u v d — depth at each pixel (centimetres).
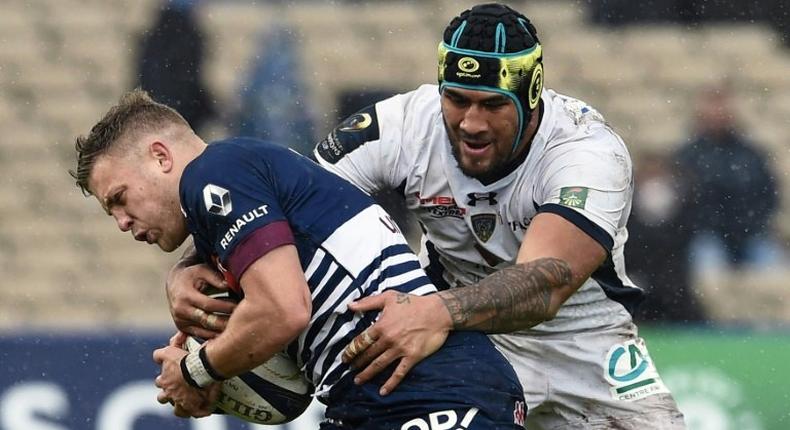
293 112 4294
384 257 1438
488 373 1440
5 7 5006
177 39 3991
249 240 1368
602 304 1855
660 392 1869
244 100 4256
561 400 1888
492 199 1688
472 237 1739
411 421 1406
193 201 1395
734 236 3741
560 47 4888
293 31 4841
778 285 3747
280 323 1353
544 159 1658
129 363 2619
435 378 1413
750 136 4047
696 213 3728
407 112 1752
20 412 2588
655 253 3488
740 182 3775
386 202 3453
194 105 4019
